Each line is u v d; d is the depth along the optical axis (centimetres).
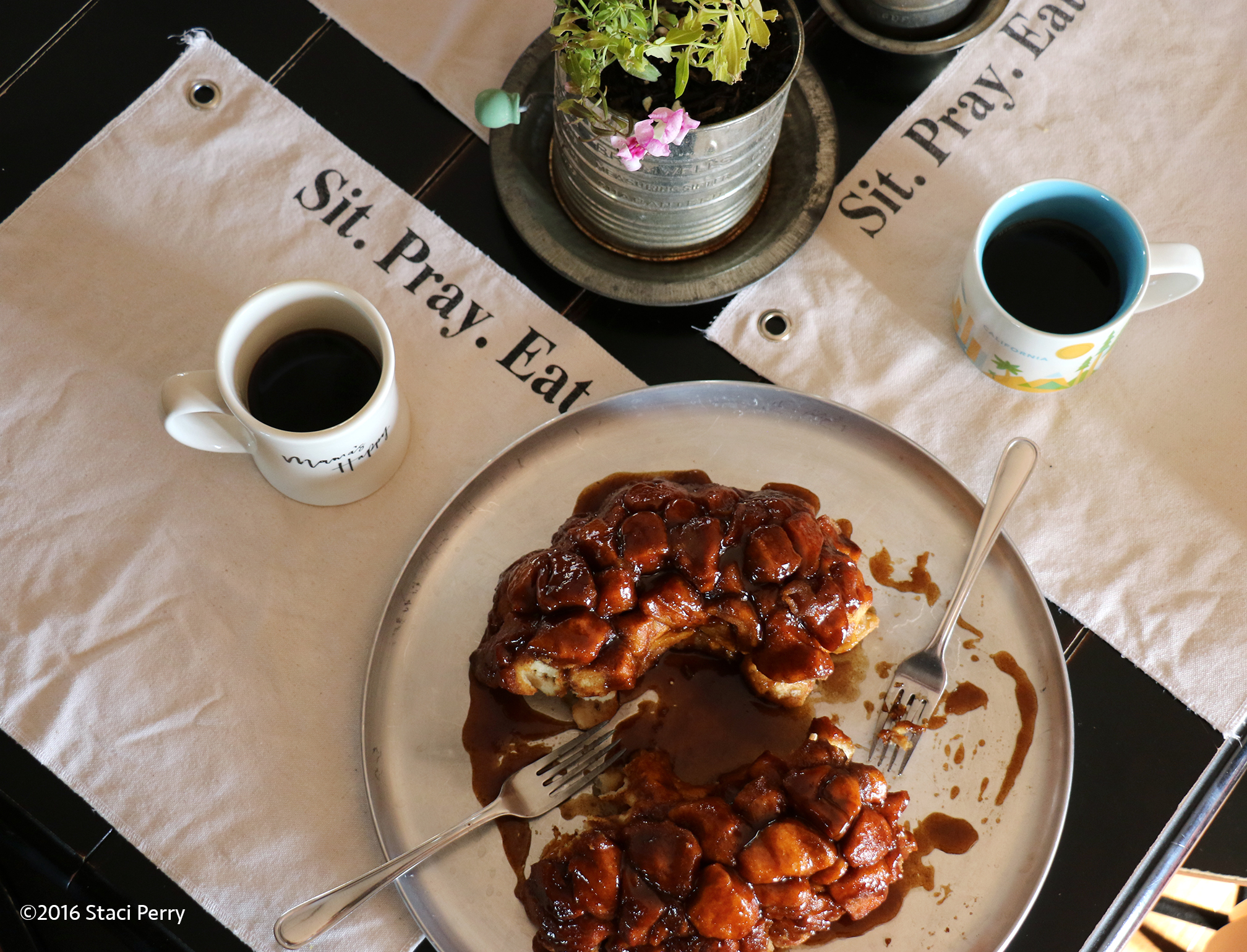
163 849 72
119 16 84
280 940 67
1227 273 81
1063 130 84
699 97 73
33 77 83
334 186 82
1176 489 78
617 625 70
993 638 74
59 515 77
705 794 72
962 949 70
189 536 77
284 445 70
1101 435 79
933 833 72
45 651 75
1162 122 84
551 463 77
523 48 85
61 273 80
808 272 81
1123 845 74
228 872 72
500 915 70
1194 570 77
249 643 75
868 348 80
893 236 82
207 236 81
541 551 72
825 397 79
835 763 70
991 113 84
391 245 81
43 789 74
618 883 67
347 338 75
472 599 75
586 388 80
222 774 73
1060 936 73
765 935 67
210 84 83
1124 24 85
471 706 73
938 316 81
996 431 79
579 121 71
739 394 77
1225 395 79
